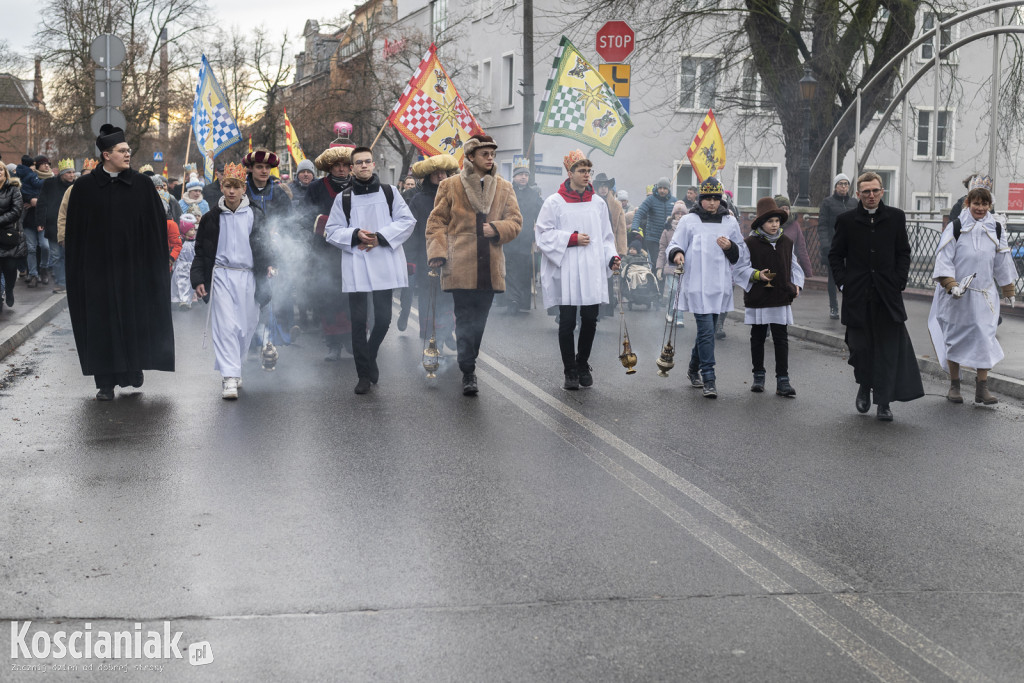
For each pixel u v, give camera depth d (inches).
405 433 312.8
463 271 370.6
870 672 157.2
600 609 179.6
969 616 179.2
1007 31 721.0
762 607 181.3
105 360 356.8
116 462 275.9
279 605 180.4
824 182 1064.2
